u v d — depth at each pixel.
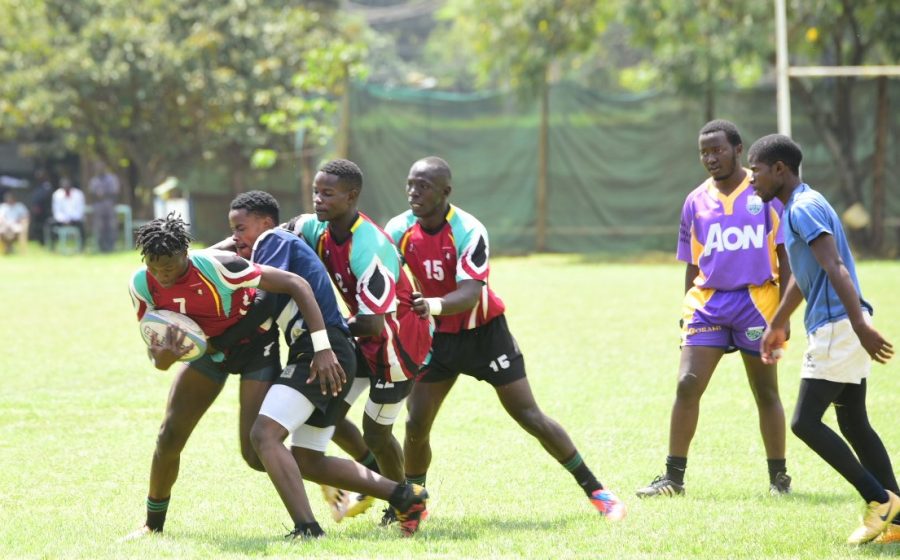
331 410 20.19
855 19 85.94
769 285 24.27
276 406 19.67
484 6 98.75
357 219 21.03
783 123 73.19
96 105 113.81
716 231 24.47
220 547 19.12
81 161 135.88
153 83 112.06
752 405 33.81
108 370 41.00
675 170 92.50
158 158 117.94
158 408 34.06
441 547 19.02
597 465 26.95
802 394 20.31
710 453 28.08
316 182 20.69
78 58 110.38
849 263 20.45
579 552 18.59
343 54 91.94
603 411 33.16
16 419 32.31
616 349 44.97
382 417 21.75
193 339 19.28
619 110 92.94
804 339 47.06
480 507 22.98
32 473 26.12
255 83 117.19
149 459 27.58
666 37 88.88
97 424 31.69
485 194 94.69
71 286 74.31
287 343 20.48
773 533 19.94
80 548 19.16
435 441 29.50
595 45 110.94
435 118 93.50
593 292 66.31
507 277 76.56
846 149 88.75
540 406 33.84
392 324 21.31
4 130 117.50
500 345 22.48
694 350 24.48
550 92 93.88
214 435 30.36
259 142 112.44
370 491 20.38
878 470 20.61
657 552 18.58
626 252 92.75
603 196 93.75
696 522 20.89
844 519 21.20
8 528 21.06
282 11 127.19
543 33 95.12
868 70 71.81
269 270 19.50
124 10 117.31
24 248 109.38
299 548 18.69
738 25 88.19
